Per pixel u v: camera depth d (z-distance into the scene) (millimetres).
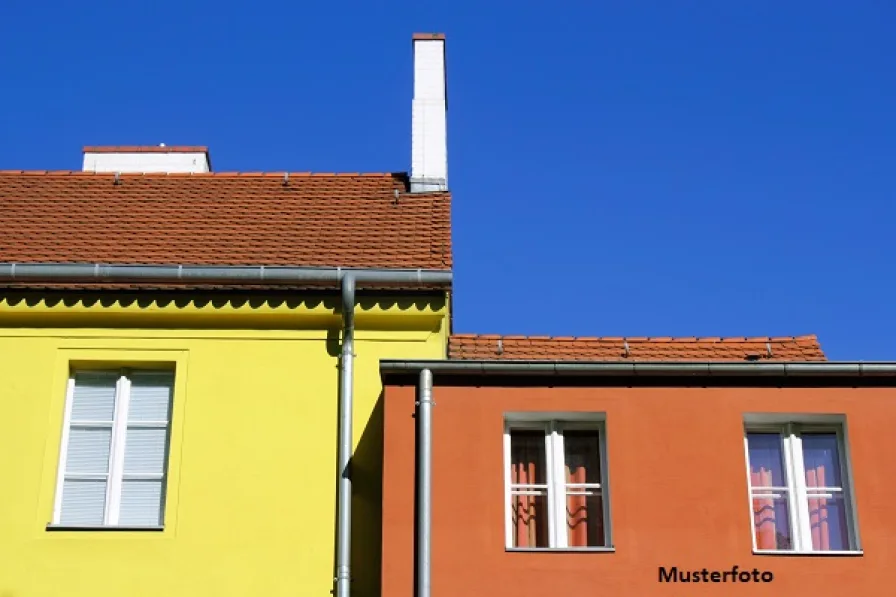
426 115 21078
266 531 15805
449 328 18453
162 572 15555
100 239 18750
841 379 16047
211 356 16750
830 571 15156
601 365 15883
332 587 15562
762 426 16219
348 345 16656
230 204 19969
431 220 19312
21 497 15945
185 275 16891
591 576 15078
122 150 23719
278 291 17016
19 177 20891
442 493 15344
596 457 16062
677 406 15914
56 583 15469
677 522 15383
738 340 18953
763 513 15898
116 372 16891
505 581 14992
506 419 16016
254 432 16344
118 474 16344
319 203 19984
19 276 16875
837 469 16031
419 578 14867
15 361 16688
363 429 16453
